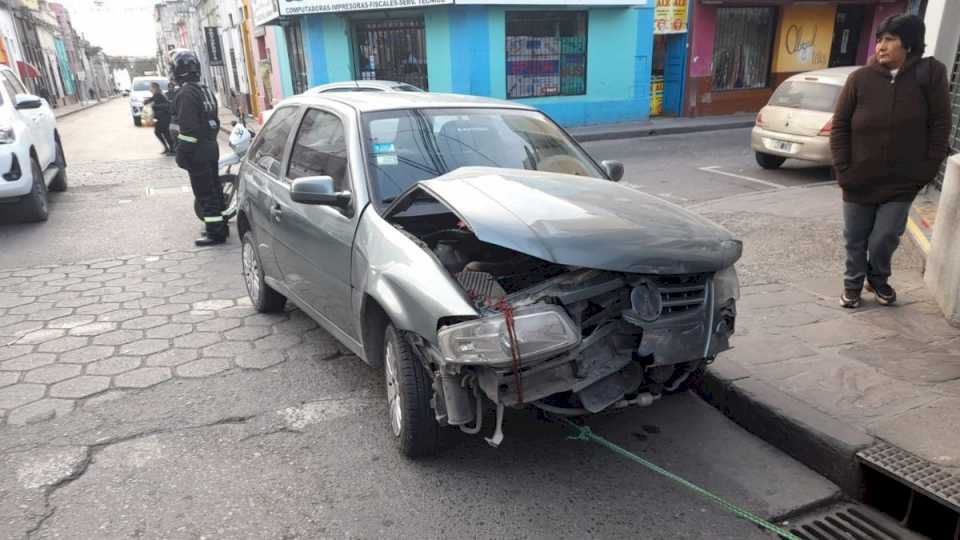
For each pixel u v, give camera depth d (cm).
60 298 603
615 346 301
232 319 547
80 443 366
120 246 780
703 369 342
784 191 931
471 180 344
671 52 1991
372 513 309
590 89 1819
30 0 4466
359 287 359
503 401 286
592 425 383
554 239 284
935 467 309
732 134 1736
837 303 511
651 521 304
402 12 1677
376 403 409
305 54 1875
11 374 449
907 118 434
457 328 281
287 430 379
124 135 2255
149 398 416
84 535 294
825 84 1056
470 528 299
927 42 693
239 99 3006
